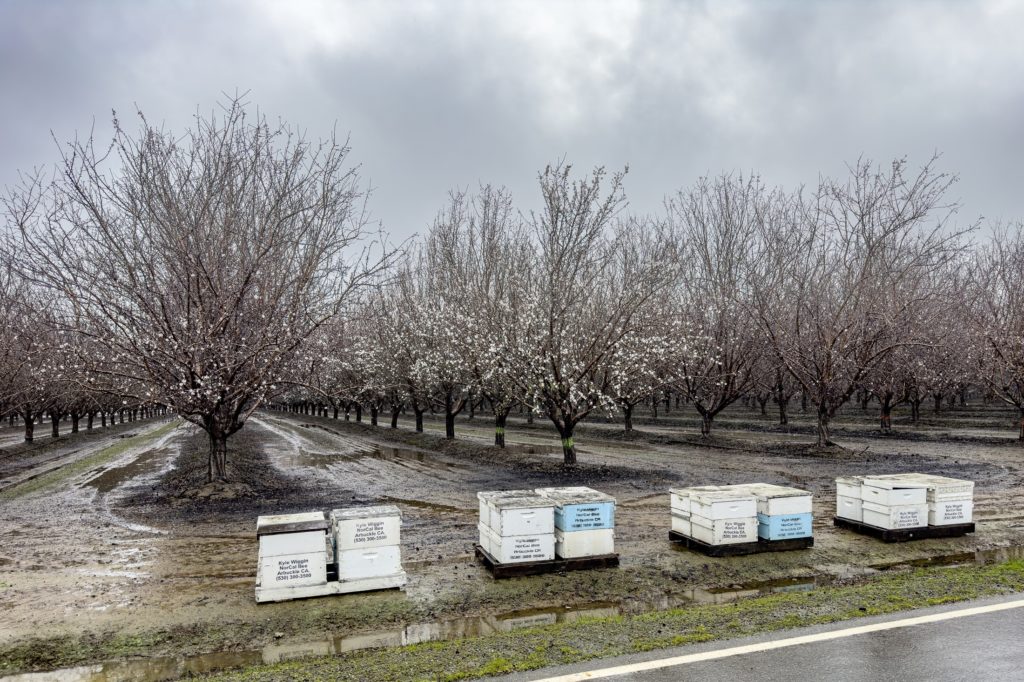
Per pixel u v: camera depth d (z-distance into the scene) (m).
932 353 27.94
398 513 8.34
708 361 26.52
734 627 6.67
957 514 10.72
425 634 7.06
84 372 14.50
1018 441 24.45
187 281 14.55
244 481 16.91
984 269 31.50
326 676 5.75
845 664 5.71
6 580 8.96
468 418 48.81
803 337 23.86
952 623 6.69
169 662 6.48
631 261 24.06
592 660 5.89
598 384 21.14
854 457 20.92
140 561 9.88
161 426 51.72
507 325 19.89
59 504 15.28
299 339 15.23
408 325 27.94
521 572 8.73
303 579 8.05
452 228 27.58
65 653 6.66
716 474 18.05
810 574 8.96
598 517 9.10
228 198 15.20
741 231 29.28
